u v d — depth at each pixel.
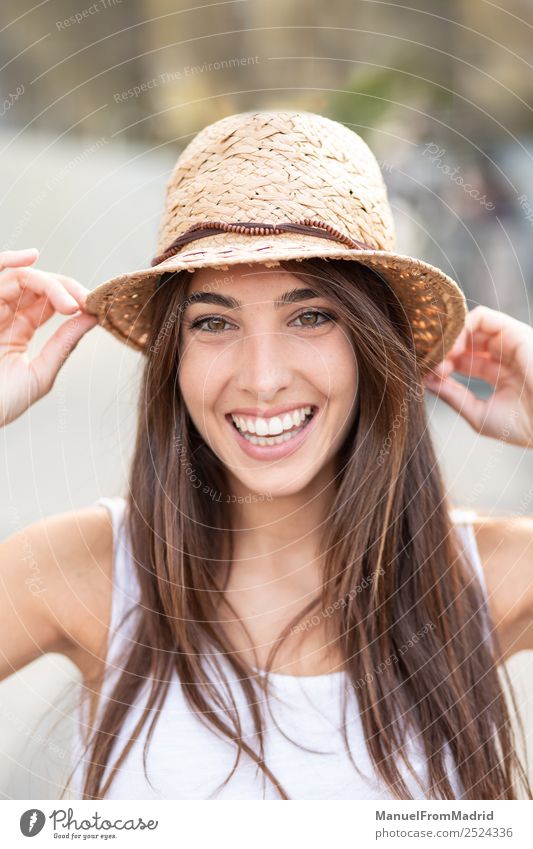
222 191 1.18
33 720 1.83
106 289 1.28
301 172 1.18
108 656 1.38
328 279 1.20
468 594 1.42
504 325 1.53
